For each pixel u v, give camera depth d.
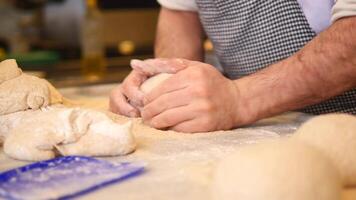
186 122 0.92
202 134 0.91
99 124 0.79
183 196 0.61
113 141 0.77
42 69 2.37
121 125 0.79
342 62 0.91
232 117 0.94
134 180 0.66
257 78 0.97
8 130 0.87
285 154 0.56
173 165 0.73
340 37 0.91
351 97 1.10
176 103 0.92
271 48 1.16
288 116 1.09
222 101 0.92
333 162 0.63
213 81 0.93
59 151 0.76
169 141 0.86
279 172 0.54
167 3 1.39
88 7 2.22
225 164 0.59
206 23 1.30
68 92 1.50
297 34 1.11
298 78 0.94
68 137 0.76
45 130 0.76
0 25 3.26
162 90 0.94
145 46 3.23
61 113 0.79
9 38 3.21
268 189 0.53
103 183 0.63
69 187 0.62
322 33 0.96
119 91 1.07
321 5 1.05
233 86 0.95
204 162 0.74
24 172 0.67
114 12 3.13
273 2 1.11
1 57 2.45
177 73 0.95
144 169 0.70
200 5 1.29
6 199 0.59
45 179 0.64
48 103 0.92
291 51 1.13
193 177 0.67
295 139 0.67
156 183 0.65
